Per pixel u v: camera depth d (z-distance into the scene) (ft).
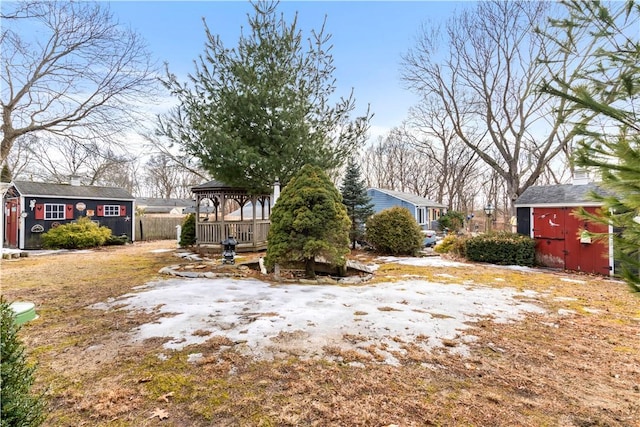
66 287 19.92
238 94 30.14
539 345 11.61
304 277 23.66
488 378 9.23
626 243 6.82
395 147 108.78
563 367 9.97
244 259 31.37
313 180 22.88
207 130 28.53
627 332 12.98
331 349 10.84
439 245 41.68
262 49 30.83
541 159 48.67
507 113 50.55
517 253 30.58
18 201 43.78
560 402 8.10
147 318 13.75
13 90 32.91
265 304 15.88
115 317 13.94
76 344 11.16
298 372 9.35
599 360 10.48
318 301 16.56
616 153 6.18
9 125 34.22
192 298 16.88
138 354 10.39
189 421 7.24
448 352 10.86
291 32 31.27
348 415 7.47
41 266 28.63
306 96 31.73
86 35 33.17
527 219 31.99
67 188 48.78
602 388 8.79
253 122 30.81
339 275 25.25
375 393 8.36
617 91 6.89
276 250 22.24
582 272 27.48
